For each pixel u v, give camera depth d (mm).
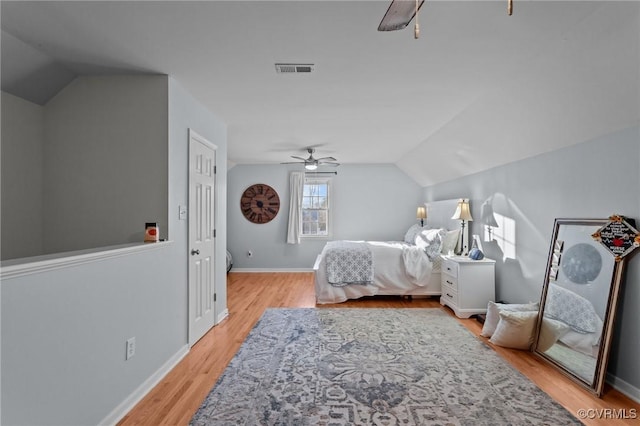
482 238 4367
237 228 7098
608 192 2387
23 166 2516
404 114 3682
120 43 2162
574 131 2623
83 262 1704
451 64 2459
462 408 2049
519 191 3523
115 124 2633
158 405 2104
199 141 3283
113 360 1945
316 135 4672
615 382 2285
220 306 3840
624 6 1684
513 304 3287
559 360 2574
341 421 1920
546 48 2197
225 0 1706
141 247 2205
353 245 5133
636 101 2031
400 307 4422
